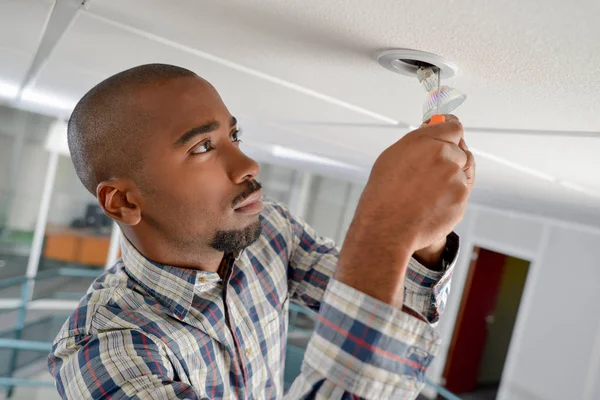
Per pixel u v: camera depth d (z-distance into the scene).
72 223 6.10
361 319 0.56
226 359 0.97
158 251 0.92
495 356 6.57
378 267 0.56
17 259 5.86
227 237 0.87
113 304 0.93
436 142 0.57
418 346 0.57
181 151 0.80
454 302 6.11
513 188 2.36
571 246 4.74
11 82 2.25
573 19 0.40
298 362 4.67
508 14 0.43
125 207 0.87
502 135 1.05
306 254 1.19
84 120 0.86
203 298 0.95
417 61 0.65
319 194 7.44
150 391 0.72
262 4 0.58
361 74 0.77
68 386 0.85
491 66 0.59
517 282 6.55
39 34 1.03
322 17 0.56
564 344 4.68
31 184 5.78
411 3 0.45
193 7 0.66
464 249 6.02
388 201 0.57
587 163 1.15
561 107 0.71
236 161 0.83
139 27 0.83
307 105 1.24
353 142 1.88
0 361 4.48
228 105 1.68
